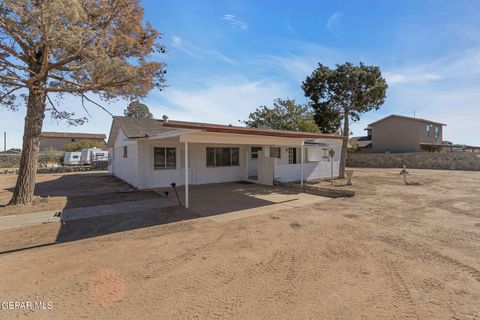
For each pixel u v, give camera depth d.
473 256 4.02
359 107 14.75
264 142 9.41
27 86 7.49
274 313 2.60
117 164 17.03
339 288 3.09
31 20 5.95
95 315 2.57
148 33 8.97
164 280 3.31
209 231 5.43
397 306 2.71
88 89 8.06
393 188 11.48
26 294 2.96
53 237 5.06
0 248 4.47
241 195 10.01
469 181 13.62
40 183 14.35
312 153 17.91
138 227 5.75
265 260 3.93
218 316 2.56
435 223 5.92
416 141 27.38
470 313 2.57
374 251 4.26
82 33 6.73
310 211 7.28
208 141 7.93
